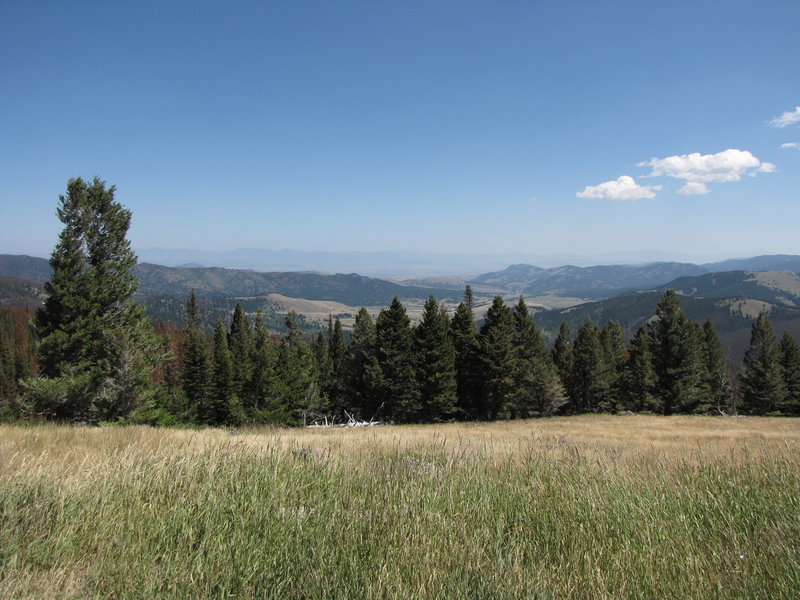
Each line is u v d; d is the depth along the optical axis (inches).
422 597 91.0
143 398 951.6
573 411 2279.8
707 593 98.7
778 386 2194.9
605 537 123.8
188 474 158.4
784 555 112.3
